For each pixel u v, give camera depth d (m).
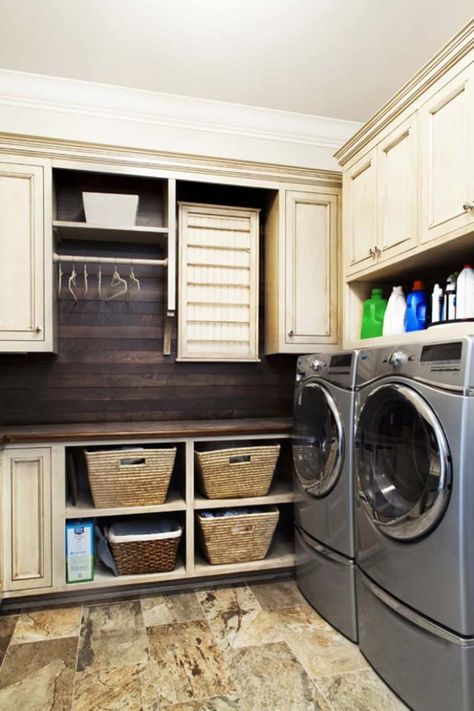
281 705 1.61
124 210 2.57
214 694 1.66
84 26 2.20
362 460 1.86
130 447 2.59
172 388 2.93
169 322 2.77
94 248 2.83
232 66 2.53
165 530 2.53
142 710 1.58
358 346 2.44
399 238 2.08
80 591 2.36
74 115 2.76
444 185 1.79
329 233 2.87
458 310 1.90
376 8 2.08
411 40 2.30
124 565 2.34
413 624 1.55
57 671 1.79
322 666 1.82
